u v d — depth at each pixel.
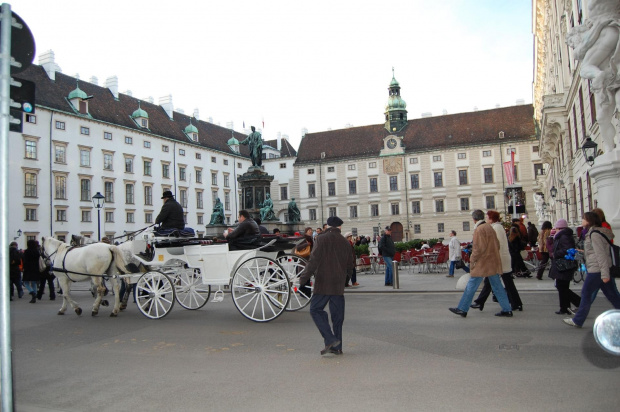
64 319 12.62
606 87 13.57
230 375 6.78
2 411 4.63
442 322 10.12
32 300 17.30
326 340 7.55
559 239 10.62
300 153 85.06
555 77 36.16
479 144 74.00
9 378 4.66
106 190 56.56
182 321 11.48
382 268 27.73
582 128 24.83
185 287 13.00
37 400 6.05
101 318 12.54
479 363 6.89
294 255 11.88
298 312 12.38
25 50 5.20
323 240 7.70
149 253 12.80
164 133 66.38
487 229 10.55
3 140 4.77
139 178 61.16
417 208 77.00
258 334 9.58
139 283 12.24
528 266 21.78
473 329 9.27
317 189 82.50
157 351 8.47
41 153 49.22
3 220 4.66
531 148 71.56
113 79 63.41
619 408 5.07
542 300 12.95
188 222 68.81
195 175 70.88
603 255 8.37
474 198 74.19
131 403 5.81
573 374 6.27
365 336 8.93
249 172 28.12
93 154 55.12
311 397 5.70
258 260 11.41
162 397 5.97
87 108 55.53
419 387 5.90
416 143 78.31
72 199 52.16
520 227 19.92
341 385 6.10
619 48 13.20
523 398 5.41
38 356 8.42
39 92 51.00
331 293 7.60
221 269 11.59
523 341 8.16
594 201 22.59
